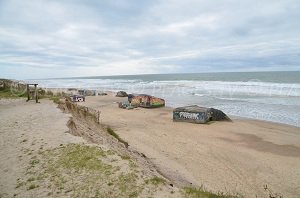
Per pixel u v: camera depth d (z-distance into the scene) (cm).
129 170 879
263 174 1550
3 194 795
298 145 2183
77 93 6844
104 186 788
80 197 747
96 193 758
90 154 1018
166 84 9638
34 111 2106
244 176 1514
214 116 3241
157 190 764
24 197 773
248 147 2122
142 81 13488
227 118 3247
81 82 15000
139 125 2992
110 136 1916
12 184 858
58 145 1165
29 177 896
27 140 1274
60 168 933
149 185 792
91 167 909
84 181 827
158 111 4091
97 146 1122
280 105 4059
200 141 2289
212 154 1919
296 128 2767
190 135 2519
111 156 1004
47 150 1116
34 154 1087
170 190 772
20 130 1477
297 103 4166
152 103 4422
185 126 2958
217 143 2231
